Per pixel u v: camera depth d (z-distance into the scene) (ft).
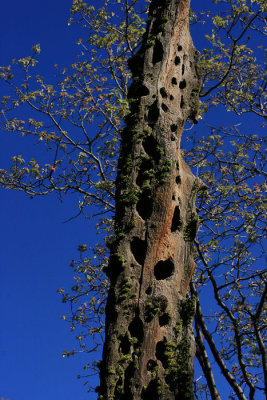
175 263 13.74
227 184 32.83
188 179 15.03
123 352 12.51
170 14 17.31
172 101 15.94
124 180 14.46
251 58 35.99
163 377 12.27
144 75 16.21
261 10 31.78
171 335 12.80
